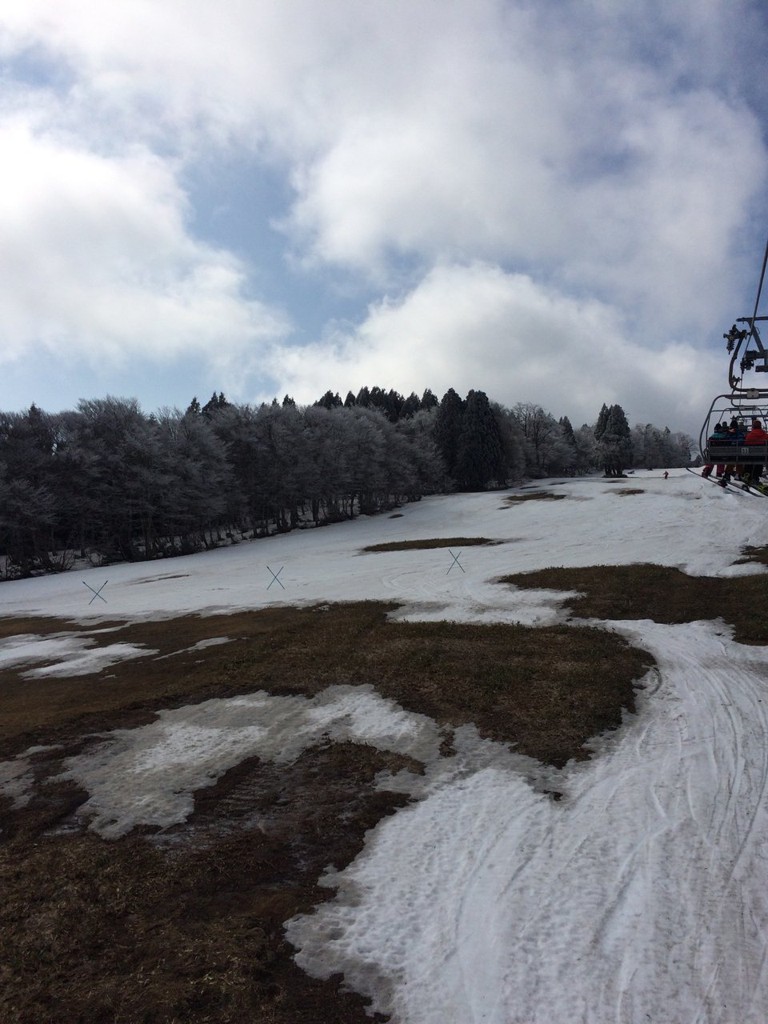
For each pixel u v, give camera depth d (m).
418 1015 3.98
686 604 17.89
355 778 7.56
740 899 4.98
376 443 73.19
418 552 37.47
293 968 4.44
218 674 12.57
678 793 6.79
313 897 5.28
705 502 49.34
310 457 64.75
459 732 8.77
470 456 94.25
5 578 43.47
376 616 18.42
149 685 12.58
